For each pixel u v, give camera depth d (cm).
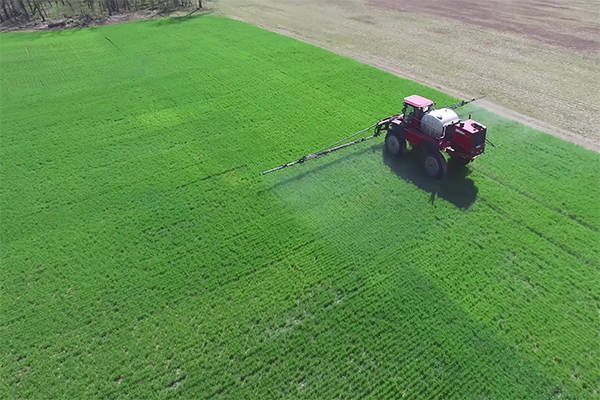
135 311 921
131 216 1176
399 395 768
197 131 1560
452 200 1191
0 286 984
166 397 773
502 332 860
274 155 1413
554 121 1594
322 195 1233
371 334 866
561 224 1103
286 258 1037
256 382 792
